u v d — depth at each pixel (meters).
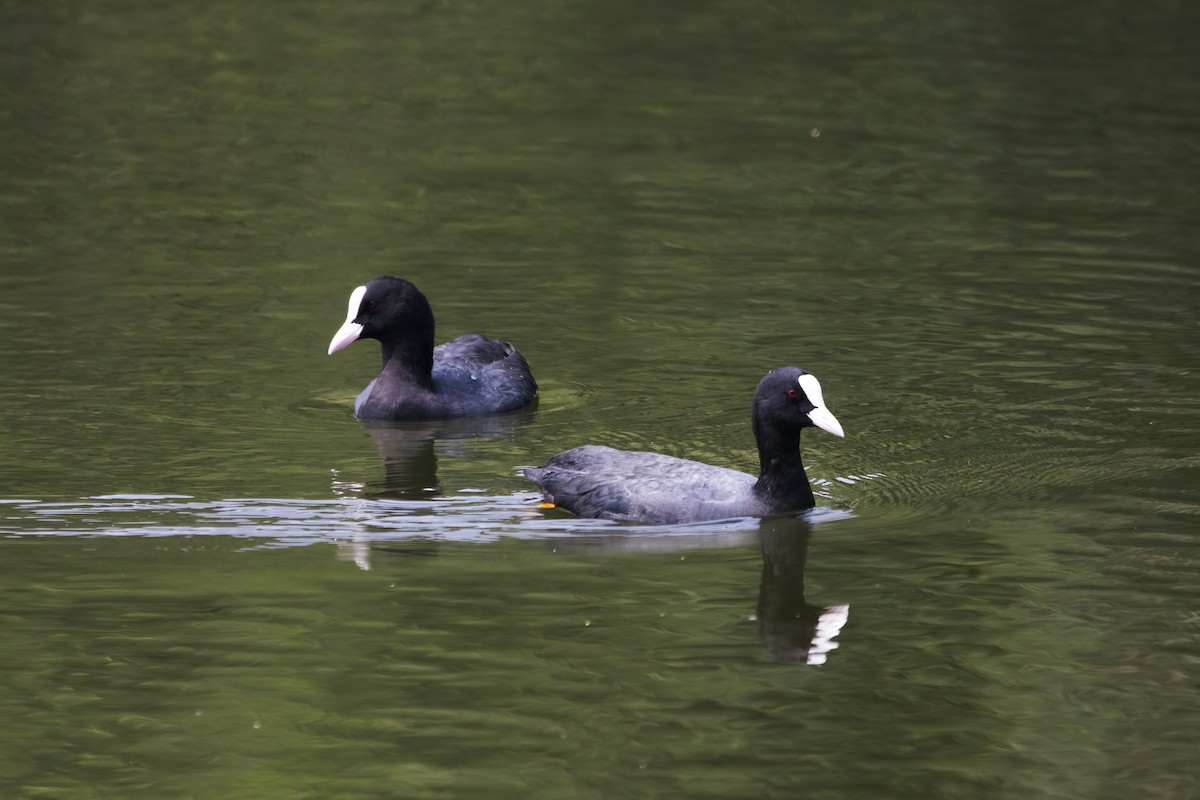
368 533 13.48
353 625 11.66
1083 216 24.47
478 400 16.86
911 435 15.78
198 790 9.59
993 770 9.80
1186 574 12.48
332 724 10.30
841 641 11.48
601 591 12.30
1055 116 30.77
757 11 40.03
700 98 32.22
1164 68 34.31
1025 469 14.84
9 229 23.06
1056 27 38.31
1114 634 11.52
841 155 28.27
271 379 17.62
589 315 20.00
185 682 10.81
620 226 24.12
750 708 10.53
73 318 19.30
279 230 23.56
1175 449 15.27
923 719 10.44
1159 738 10.19
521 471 15.08
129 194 25.19
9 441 15.35
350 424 16.39
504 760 9.90
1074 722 10.34
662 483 13.96
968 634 11.56
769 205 25.25
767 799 9.49
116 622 11.70
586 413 16.72
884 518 13.77
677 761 9.91
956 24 38.66
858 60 35.28
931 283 21.22
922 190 26.11
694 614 11.91
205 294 20.47
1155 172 26.97
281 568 12.72
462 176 26.81
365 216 24.44
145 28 36.62
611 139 29.33
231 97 31.58
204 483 14.52
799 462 13.95
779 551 13.08
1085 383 17.23
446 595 12.22
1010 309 20.02
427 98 31.98
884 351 18.48
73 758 9.93
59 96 31.09
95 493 14.16
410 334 16.64
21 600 12.03
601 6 40.19
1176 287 20.86
